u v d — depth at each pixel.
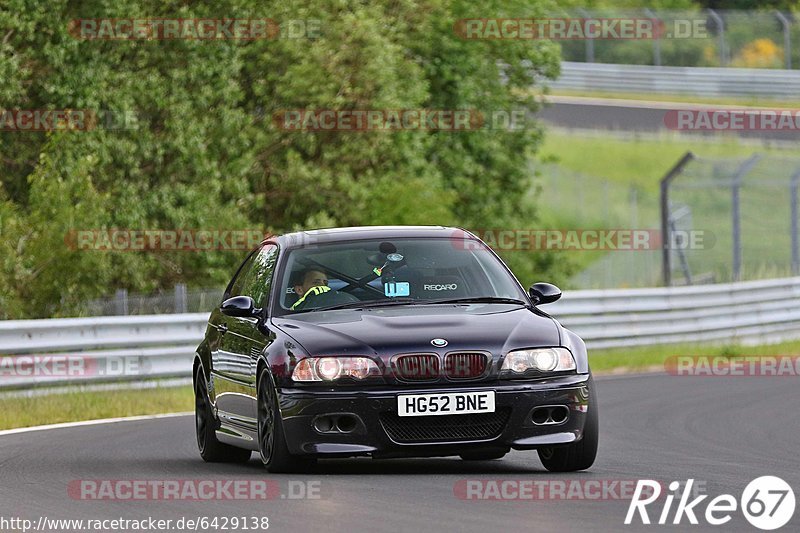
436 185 82.62
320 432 24.70
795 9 185.88
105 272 62.56
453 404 24.56
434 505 21.34
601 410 42.97
